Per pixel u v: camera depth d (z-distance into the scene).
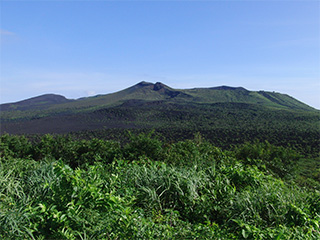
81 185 3.17
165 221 3.12
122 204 3.12
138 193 3.54
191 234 2.73
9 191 3.36
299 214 3.26
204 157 5.46
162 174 3.87
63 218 2.78
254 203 3.42
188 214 3.50
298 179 5.77
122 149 5.83
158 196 3.54
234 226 3.18
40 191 3.43
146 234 2.65
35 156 6.22
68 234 2.67
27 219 2.82
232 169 4.36
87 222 2.82
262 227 3.14
